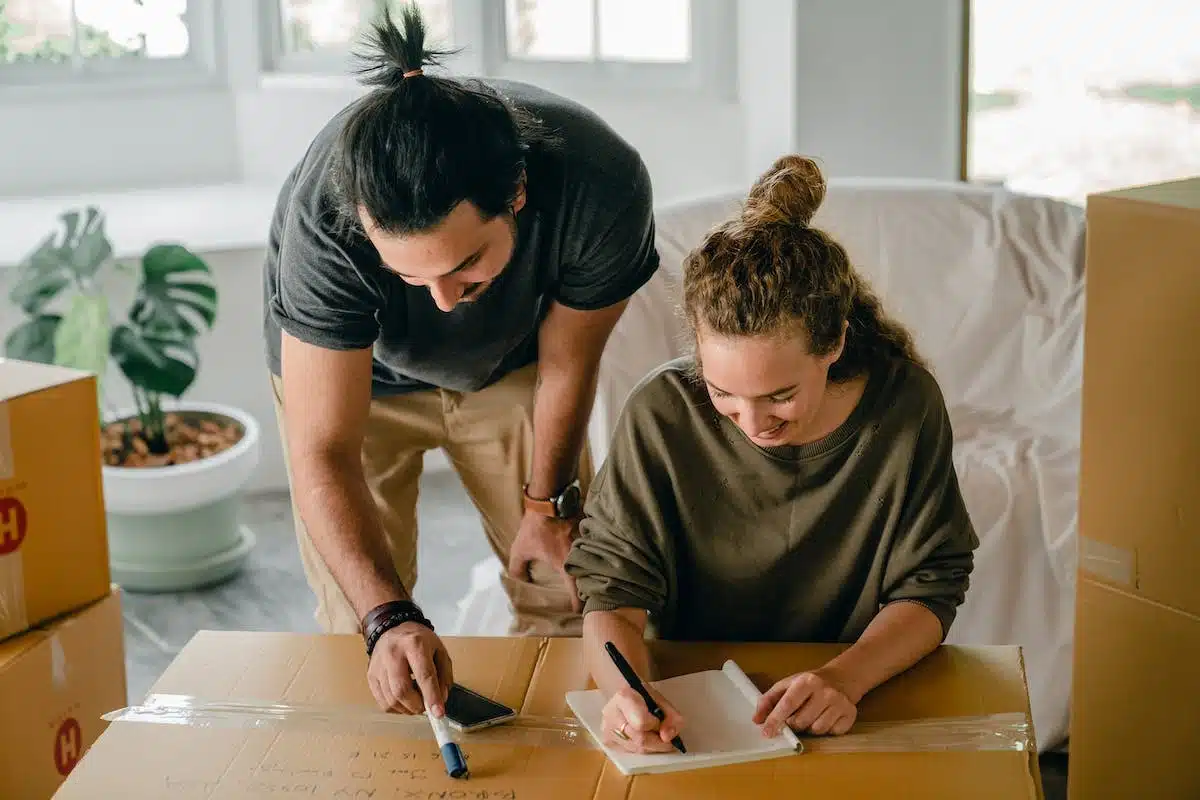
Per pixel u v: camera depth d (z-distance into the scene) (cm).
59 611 164
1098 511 130
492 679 136
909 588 141
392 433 186
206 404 298
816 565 145
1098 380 127
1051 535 211
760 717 125
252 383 316
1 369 165
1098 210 123
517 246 150
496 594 258
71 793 119
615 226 153
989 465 219
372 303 146
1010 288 249
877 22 293
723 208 251
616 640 136
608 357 230
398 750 124
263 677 137
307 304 144
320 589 185
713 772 120
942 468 141
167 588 279
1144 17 291
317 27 344
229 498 281
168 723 129
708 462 141
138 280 301
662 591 144
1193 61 291
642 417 141
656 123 330
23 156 335
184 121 345
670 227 247
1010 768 119
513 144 129
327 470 151
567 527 180
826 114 299
